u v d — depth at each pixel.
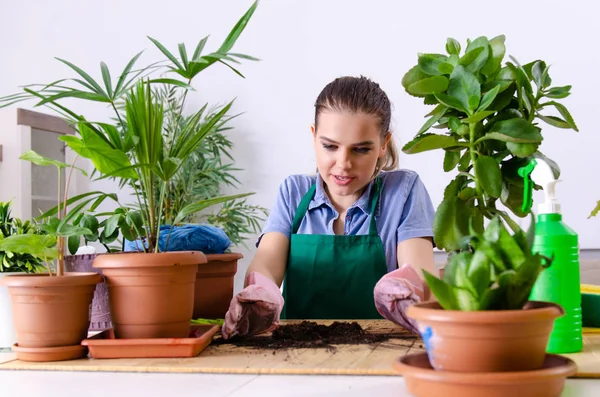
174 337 1.01
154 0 3.71
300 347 1.02
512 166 1.06
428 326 0.67
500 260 0.66
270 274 1.50
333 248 1.56
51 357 0.96
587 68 3.06
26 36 3.86
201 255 1.06
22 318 0.97
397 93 3.36
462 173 1.08
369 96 1.43
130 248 1.39
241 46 3.57
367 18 3.41
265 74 3.54
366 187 1.62
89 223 1.31
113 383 0.82
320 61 3.48
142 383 0.82
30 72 3.85
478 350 0.64
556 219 0.94
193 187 3.30
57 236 1.01
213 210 3.50
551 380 0.64
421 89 1.03
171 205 3.23
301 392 0.74
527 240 0.67
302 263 1.57
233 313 1.08
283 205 1.68
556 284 0.92
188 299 1.04
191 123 1.20
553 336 0.92
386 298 1.06
